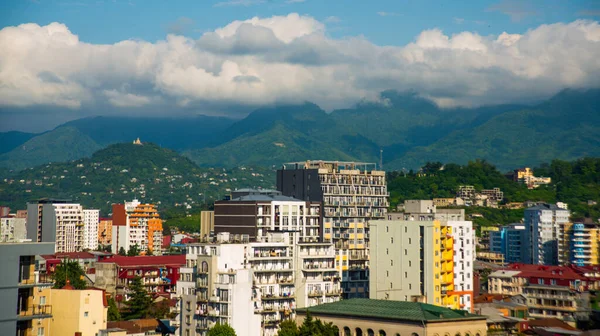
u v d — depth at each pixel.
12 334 173.88
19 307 180.88
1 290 172.12
